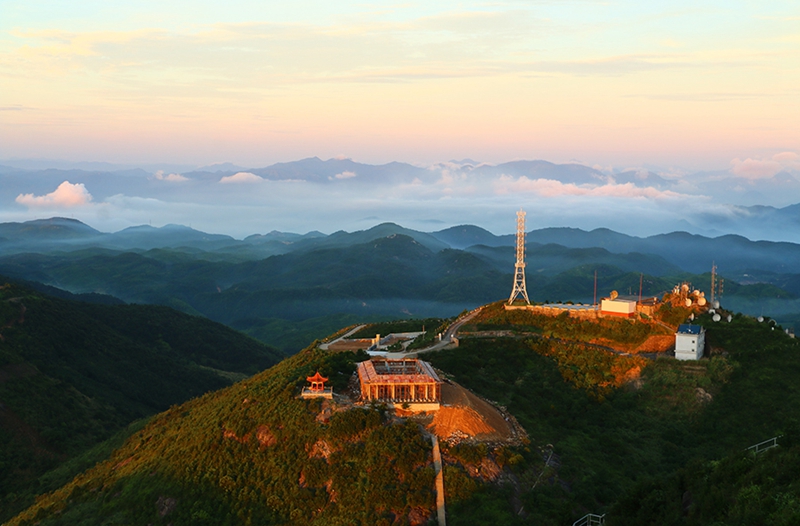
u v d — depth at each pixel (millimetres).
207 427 107875
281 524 87250
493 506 82375
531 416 109312
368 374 104062
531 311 154000
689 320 139875
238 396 114688
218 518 91812
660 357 129125
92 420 186000
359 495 85562
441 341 145625
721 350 132500
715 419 113312
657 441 108562
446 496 84125
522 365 130875
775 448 74875
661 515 74188
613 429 111188
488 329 149875
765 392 117625
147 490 101375
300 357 139250
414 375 102438
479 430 96438
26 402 177875
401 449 89125
